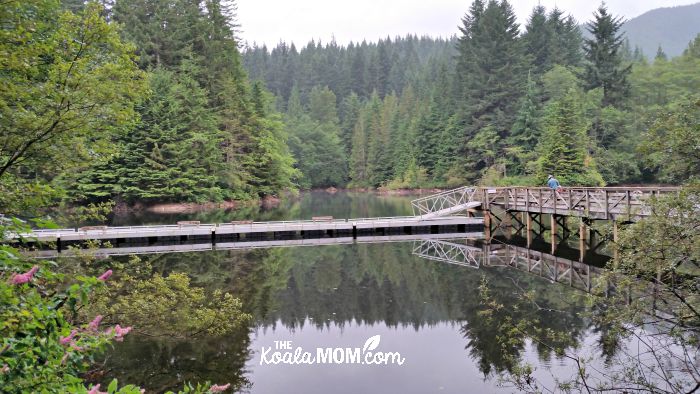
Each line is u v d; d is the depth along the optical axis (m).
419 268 15.27
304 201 44.88
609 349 7.56
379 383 7.36
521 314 10.09
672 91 39.12
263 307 11.30
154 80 32.62
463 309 10.83
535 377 7.13
